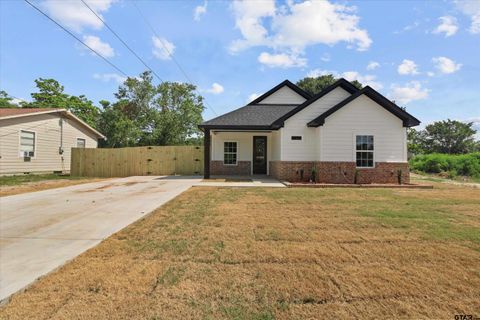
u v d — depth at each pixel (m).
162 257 3.29
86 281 2.66
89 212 5.80
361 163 11.26
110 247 3.64
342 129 11.26
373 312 2.17
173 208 6.12
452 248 3.60
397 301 2.33
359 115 11.25
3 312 2.13
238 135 15.81
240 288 2.54
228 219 5.14
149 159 16.48
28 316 2.09
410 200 7.23
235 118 13.27
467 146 43.03
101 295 2.40
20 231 4.45
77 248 3.66
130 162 16.44
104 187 10.05
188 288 2.54
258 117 13.46
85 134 20.38
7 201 7.12
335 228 4.55
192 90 31.94
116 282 2.64
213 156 15.83
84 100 31.81
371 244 3.76
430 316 2.12
